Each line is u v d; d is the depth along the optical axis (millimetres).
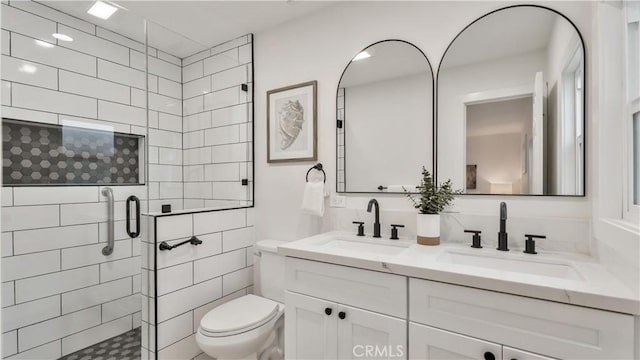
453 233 1460
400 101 1646
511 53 1373
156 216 1547
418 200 1586
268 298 1849
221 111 2281
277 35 2076
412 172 1610
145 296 1571
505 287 880
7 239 1537
